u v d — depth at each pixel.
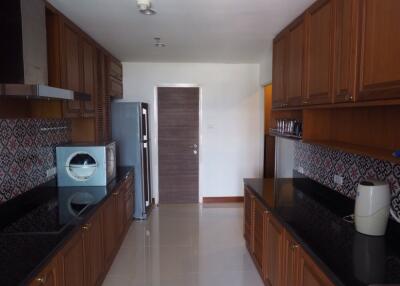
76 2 2.29
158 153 5.29
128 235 4.02
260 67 5.05
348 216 2.16
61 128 3.37
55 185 3.18
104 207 2.82
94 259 2.50
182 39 3.46
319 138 2.63
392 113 1.87
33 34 1.96
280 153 4.10
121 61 4.96
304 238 1.79
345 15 1.79
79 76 2.96
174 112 5.22
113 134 4.47
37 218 2.18
